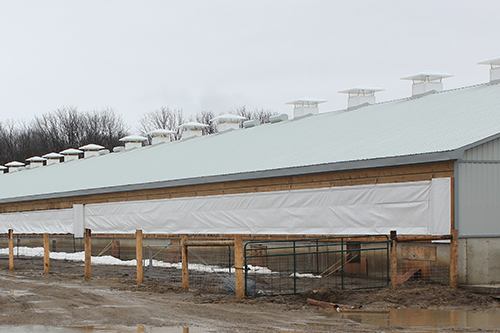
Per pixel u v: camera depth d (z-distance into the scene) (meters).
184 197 26.98
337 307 14.23
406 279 18.09
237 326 11.98
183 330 11.56
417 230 18.20
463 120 20.45
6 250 37.25
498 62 26.64
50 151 84.00
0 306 14.23
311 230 21.48
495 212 17.77
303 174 21.59
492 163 17.80
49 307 14.09
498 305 15.01
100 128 88.19
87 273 20.31
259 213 23.45
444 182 17.52
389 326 12.18
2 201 39.19
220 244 16.31
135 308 13.98
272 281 18.12
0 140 85.94
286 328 11.84
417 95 29.28
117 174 33.94
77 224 33.25
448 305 14.78
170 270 23.17
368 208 19.67
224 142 33.81
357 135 23.83
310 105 37.56
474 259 17.42
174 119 93.81
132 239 29.91
